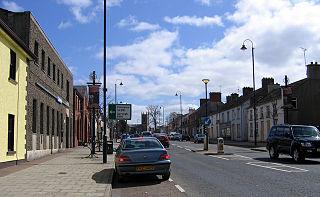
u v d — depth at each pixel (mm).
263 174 11984
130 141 11883
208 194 8492
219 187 9492
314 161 17188
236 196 8148
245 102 52031
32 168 14164
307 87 37125
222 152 23109
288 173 12125
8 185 9672
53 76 25172
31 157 18203
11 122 15508
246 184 9883
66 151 27953
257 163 16156
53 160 18406
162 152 10945
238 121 53750
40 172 12758
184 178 11523
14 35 14859
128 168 10617
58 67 26656
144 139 12047
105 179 10898
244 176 11594
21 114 16672
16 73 15992
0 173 12438
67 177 11383
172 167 15133
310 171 12617
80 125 42750
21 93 16688
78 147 35969
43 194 8297
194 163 16844
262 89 48250
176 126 116188
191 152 26375
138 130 125938
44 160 18422
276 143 18609
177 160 18828
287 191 8625
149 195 8672
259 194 8320
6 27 13828
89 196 8070
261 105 43969
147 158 10766
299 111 36594
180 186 9867
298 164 15516
